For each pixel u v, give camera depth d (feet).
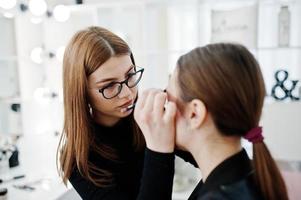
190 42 7.11
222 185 1.53
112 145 2.92
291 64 6.57
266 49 6.03
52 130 7.14
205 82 1.58
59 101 7.18
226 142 1.64
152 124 1.88
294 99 6.10
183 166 6.72
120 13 7.25
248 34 5.76
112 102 2.70
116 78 2.64
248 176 1.59
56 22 7.30
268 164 1.60
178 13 7.11
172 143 1.87
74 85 2.63
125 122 3.04
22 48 6.75
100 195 2.67
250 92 1.57
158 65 7.17
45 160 6.82
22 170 6.40
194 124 1.65
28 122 6.82
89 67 2.56
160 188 1.89
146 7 7.00
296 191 3.80
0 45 6.25
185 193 6.57
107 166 2.83
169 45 7.20
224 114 1.57
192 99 1.64
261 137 1.63
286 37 5.90
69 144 2.78
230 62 1.57
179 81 1.71
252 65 1.60
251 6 5.74
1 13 6.26
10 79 6.48
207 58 1.61
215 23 5.96
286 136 5.90
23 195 5.16
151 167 1.90
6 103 6.36
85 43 2.56
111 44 2.62
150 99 1.90
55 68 7.27
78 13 7.39
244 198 1.49
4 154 6.17
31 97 6.90
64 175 2.87
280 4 6.34
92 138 2.79
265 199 1.57
